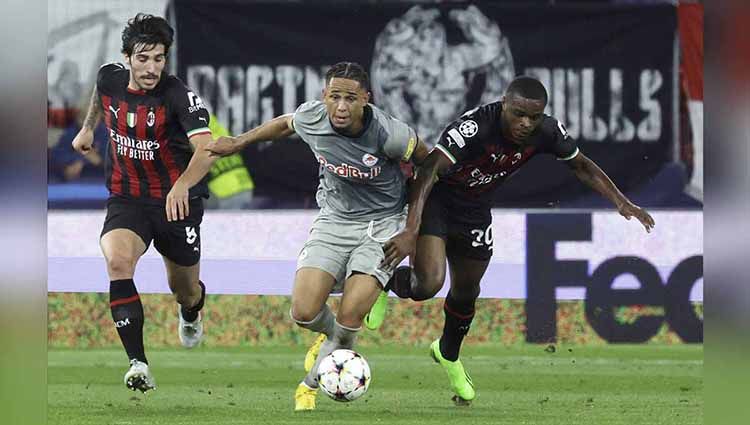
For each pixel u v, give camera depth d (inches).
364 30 1498.5
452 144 930.7
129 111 994.7
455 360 1048.8
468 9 1498.5
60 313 1579.7
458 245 1019.3
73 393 1125.7
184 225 1055.6
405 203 951.6
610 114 1502.2
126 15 1493.6
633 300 1518.2
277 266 1510.8
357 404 1036.5
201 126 984.9
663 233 1509.6
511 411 1000.2
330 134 881.5
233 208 1507.1
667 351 1512.1
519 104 904.9
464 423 910.4
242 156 1505.9
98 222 1504.7
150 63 965.2
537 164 1504.7
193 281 1128.8
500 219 1509.6
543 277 1512.1
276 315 1600.6
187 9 1496.1
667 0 1508.4
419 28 1499.8
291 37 1499.8
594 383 1243.2
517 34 1498.5
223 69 1498.5
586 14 1498.5
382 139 879.1
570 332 1534.2
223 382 1240.2
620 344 1528.1
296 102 1499.8
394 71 1499.8
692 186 1502.2
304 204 1508.4
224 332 1596.9
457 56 1499.8
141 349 955.3
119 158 1017.5
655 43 1501.0
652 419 956.0
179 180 967.0
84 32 1489.9
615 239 1509.6
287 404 1036.5
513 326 1563.7
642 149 1504.7
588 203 1508.4
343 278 948.6
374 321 1101.1
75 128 1494.8
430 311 1598.2
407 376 1300.4
